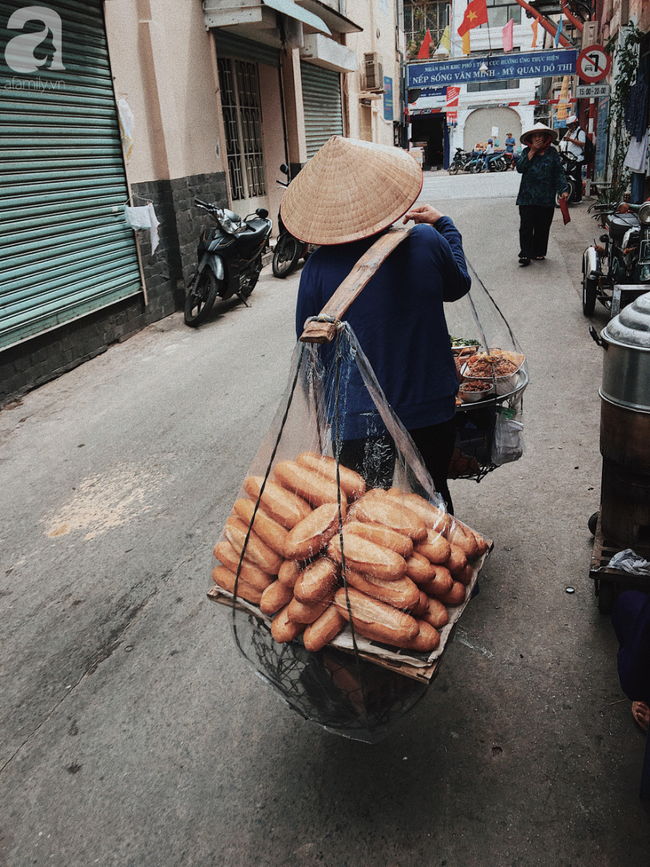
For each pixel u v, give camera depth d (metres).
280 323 7.22
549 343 5.64
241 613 1.76
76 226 6.26
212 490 3.85
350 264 1.99
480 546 1.87
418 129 40.03
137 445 4.52
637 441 2.32
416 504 1.79
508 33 20.47
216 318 7.72
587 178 18.52
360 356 1.75
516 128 37.25
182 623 2.82
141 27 7.20
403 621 1.50
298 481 1.73
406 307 1.98
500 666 2.42
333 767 2.10
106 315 6.82
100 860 1.89
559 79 31.64
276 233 11.90
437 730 2.19
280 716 2.32
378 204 1.90
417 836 1.86
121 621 2.87
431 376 2.06
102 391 5.65
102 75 6.55
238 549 1.72
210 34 8.73
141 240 7.33
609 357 2.37
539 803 1.92
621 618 1.94
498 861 1.78
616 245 6.06
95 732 2.32
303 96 12.47
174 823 1.97
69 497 3.93
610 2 15.30
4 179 5.32
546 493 3.46
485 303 3.01
